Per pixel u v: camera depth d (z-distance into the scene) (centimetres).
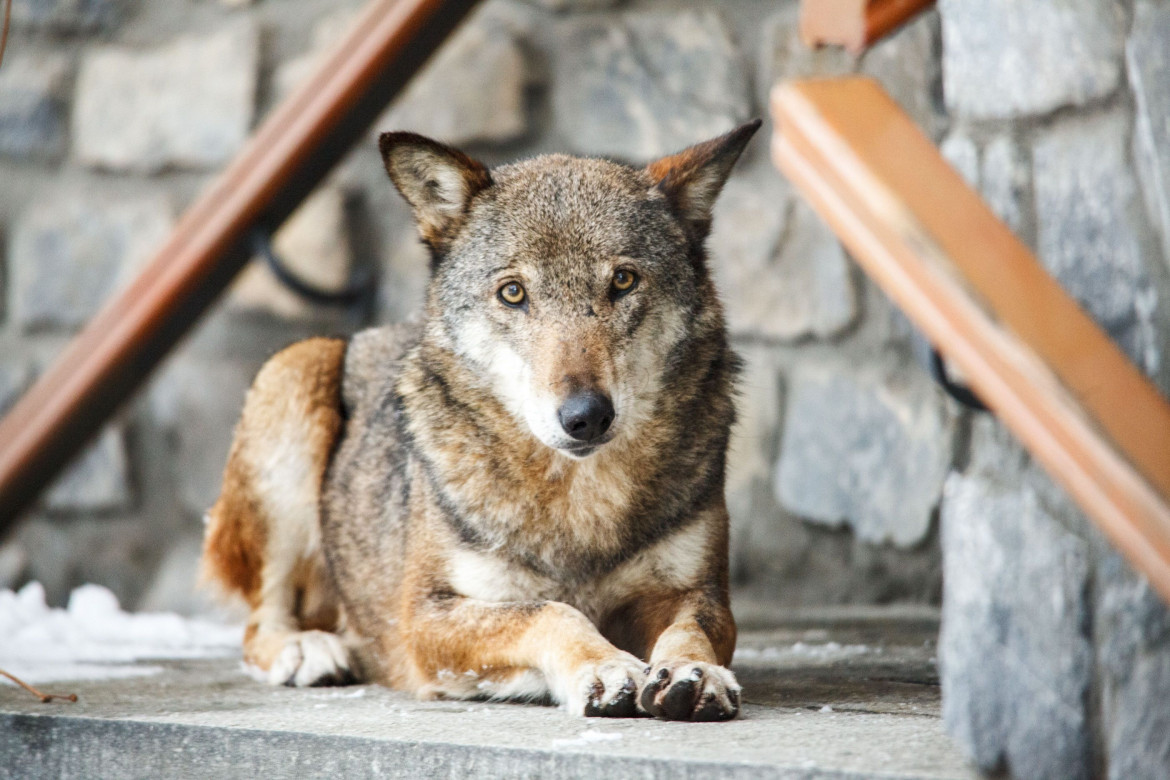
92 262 1202
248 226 996
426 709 546
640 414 595
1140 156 372
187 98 1196
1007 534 390
